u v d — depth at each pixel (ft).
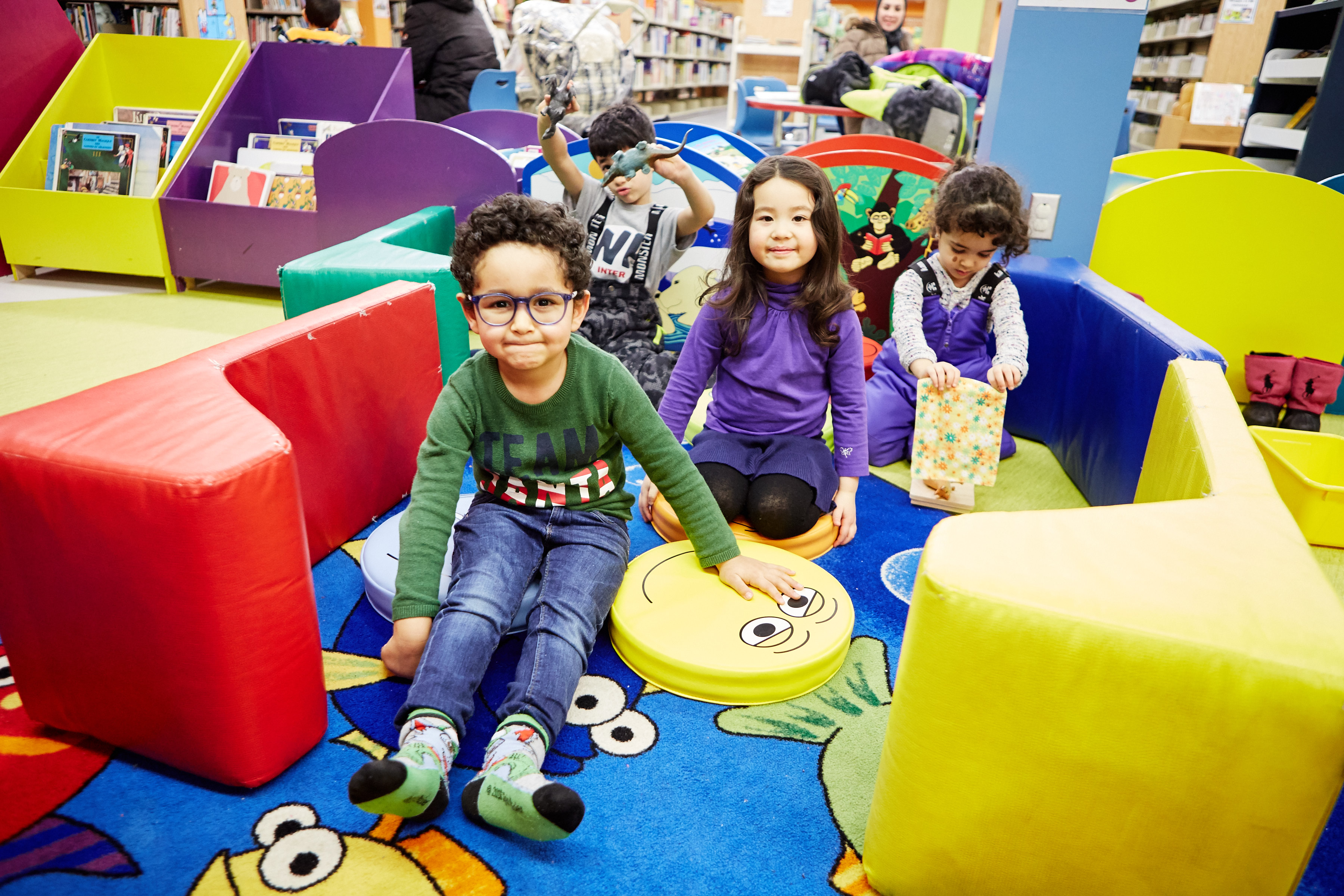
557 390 4.12
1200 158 10.45
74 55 12.37
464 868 3.17
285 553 3.26
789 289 5.62
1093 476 6.23
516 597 3.99
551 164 7.66
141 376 3.80
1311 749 2.35
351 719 3.92
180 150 11.58
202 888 3.05
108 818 3.34
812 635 4.29
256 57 12.54
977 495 6.51
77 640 3.36
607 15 14.66
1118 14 6.56
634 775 3.65
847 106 13.66
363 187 10.21
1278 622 2.47
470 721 3.94
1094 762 2.58
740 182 8.29
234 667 3.19
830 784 3.65
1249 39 17.58
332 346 4.87
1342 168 11.12
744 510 5.44
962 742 2.68
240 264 11.18
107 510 3.01
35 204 11.34
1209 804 2.52
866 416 5.98
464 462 4.11
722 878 3.18
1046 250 7.46
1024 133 7.02
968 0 24.54
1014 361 6.04
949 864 2.89
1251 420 7.84
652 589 4.60
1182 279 7.82
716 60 40.16
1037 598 2.53
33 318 10.10
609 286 7.66
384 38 19.07
